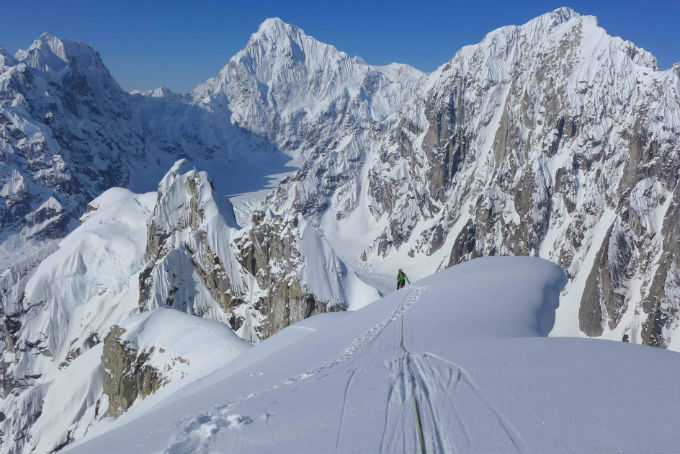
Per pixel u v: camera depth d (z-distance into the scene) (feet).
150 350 266.77
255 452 37.19
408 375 52.16
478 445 35.19
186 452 38.50
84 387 353.72
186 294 431.43
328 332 97.55
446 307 91.35
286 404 47.62
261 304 372.38
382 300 114.83
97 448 46.50
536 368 49.67
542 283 106.52
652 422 35.88
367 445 36.55
